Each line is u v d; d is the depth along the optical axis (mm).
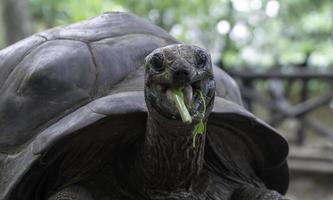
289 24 11930
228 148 3115
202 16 10664
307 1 11516
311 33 11805
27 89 2996
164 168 2902
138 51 3039
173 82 2730
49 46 3062
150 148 2887
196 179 2984
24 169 2871
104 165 2973
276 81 8242
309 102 7883
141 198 2943
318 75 7844
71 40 3059
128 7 10023
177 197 2938
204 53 2775
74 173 2945
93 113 2863
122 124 2910
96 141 2932
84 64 2990
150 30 3135
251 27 11594
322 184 6895
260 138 3086
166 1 10117
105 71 2984
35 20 8984
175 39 3164
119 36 3072
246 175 3125
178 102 2730
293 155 7414
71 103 2945
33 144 2896
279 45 11930
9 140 2982
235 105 3025
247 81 8047
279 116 7957
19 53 3119
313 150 7871
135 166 2945
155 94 2760
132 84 2965
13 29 6105
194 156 2895
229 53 11328
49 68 2984
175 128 2805
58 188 2943
